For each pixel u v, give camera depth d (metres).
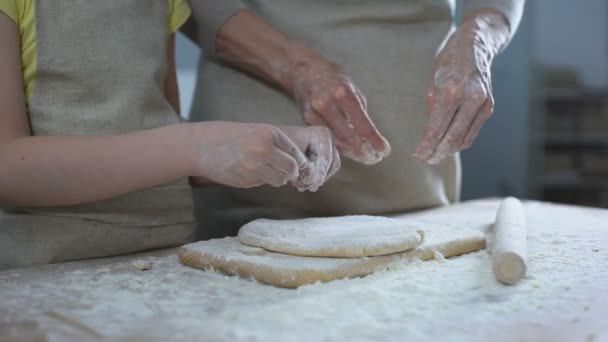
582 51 3.35
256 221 1.03
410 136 1.34
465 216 1.31
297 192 1.31
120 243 1.00
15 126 0.89
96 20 0.97
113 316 0.68
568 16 3.32
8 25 0.91
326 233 0.93
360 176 1.32
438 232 1.00
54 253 0.95
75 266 0.92
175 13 1.18
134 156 0.85
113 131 0.98
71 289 0.78
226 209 1.40
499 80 3.16
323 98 1.11
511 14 1.33
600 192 3.30
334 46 1.29
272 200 1.33
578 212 1.33
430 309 0.69
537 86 3.08
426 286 0.78
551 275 0.83
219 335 0.62
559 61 3.35
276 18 1.31
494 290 0.76
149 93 1.02
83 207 0.97
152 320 0.66
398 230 0.94
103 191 0.88
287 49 1.21
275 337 0.61
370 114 1.30
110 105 0.99
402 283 0.79
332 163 1.02
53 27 0.94
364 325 0.64
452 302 0.72
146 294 0.76
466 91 1.08
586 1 3.31
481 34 1.20
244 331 0.63
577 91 3.13
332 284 0.79
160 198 1.04
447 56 1.14
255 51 1.24
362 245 0.85
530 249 0.98
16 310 0.70
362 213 1.35
